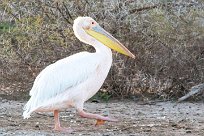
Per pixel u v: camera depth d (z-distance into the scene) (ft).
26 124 37.93
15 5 53.26
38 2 52.49
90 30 38.04
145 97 53.06
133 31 52.42
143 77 53.01
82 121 40.09
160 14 52.85
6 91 54.08
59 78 35.27
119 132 34.78
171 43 53.01
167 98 53.01
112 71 52.54
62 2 51.98
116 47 37.76
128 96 53.52
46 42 53.01
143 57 52.75
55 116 35.40
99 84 36.47
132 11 52.90
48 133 33.86
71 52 52.80
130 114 44.42
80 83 35.55
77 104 35.68
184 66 53.16
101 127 36.99
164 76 53.31
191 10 53.26
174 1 53.16
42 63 53.42
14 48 53.57
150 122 39.86
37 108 34.88
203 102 51.70
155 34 52.75
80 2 52.49
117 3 52.49
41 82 35.32
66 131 34.68
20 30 53.21
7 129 35.35
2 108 46.55
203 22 53.26
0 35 55.62
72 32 52.34
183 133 34.88
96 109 47.09
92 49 52.65
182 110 46.88
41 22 52.65
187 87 53.57
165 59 52.95
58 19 52.54
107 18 52.37
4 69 53.83
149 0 52.80
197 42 53.16
